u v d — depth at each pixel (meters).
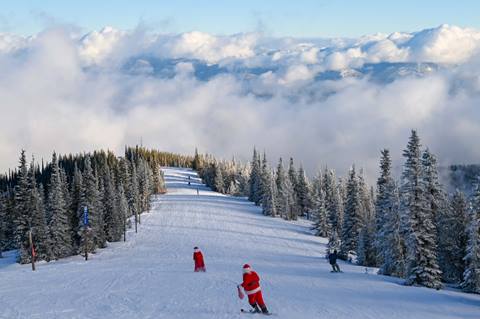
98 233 74.75
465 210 49.47
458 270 50.56
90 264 49.31
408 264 40.41
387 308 22.69
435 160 47.81
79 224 70.56
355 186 75.38
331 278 36.47
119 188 93.50
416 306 23.75
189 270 39.44
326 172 126.00
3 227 86.62
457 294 29.94
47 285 31.55
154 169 181.88
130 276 35.16
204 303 22.81
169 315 20.06
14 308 22.91
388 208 50.59
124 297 25.19
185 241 81.12
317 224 95.94
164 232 93.75
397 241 48.44
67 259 67.75
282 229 100.88
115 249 75.31
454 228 49.69
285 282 32.84
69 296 26.19
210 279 32.62
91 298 25.20
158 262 49.97
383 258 51.22
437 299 26.41
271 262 53.47
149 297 25.00
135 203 102.81
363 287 31.00
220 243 78.06
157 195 168.25
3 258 79.75
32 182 69.56
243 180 182.12
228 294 25.69
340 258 70.06
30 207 68.06
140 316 19.97
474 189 41.34
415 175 41.53
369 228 62.78
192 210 129.00
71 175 147.88
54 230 68.12
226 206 138.75
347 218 75.00
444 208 48.88
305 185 135.62
